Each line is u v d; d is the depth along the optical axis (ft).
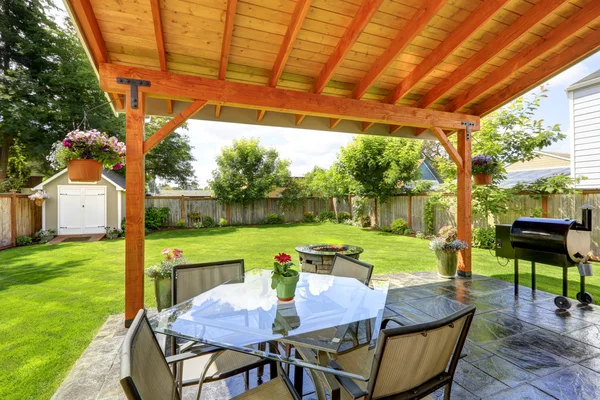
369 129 17.04
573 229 11.45
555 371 7.47
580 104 24.86
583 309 11.39
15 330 9.93
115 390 6.72
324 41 11.06
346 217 46.78
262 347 6.54
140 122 10.27
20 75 37.17
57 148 10.69
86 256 22.38
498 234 14.52
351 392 4.23
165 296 10.73
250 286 8.23
